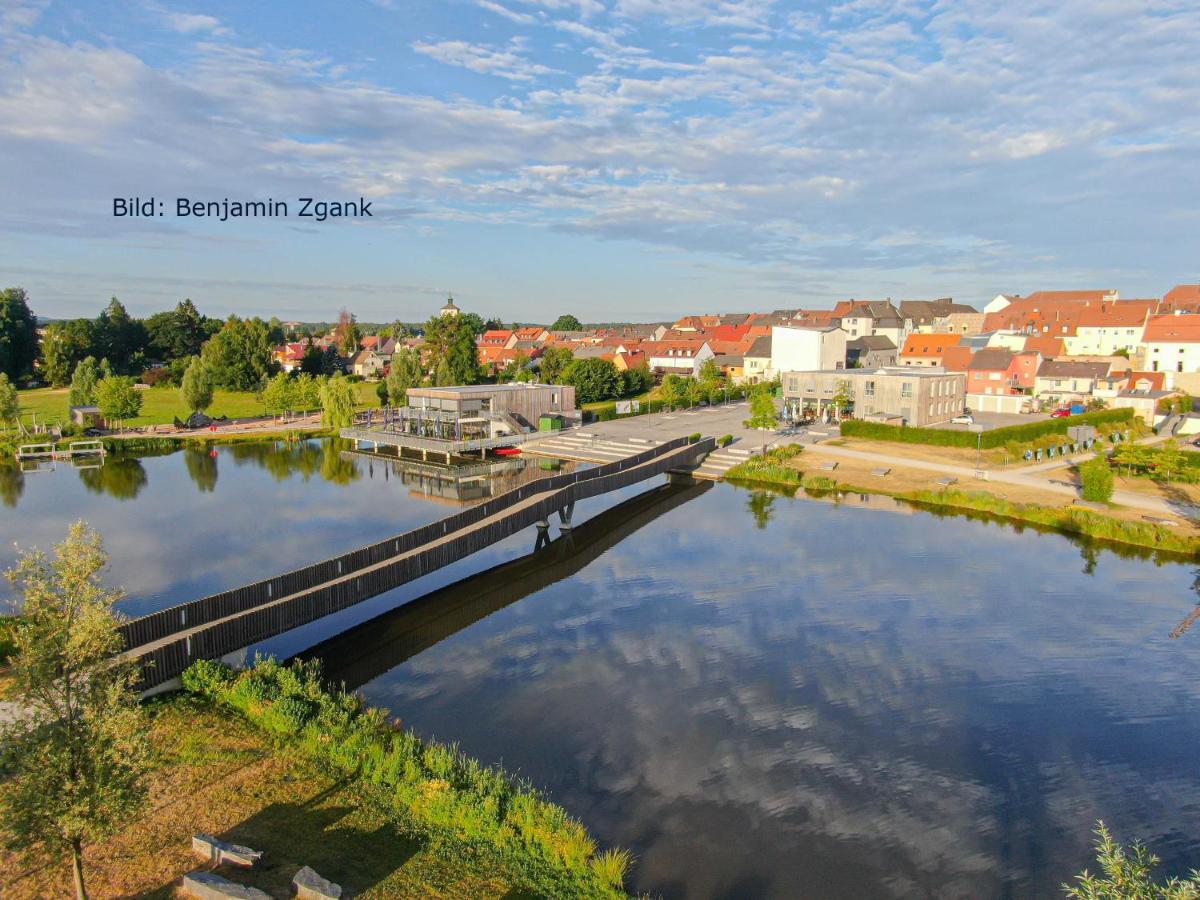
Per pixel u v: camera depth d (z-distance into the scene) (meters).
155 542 47.09
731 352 143.25
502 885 17.55
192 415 96.31
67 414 99.94
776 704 28.16
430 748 22.47
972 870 19.84
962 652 32.47
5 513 54.06
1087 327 135.75
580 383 108.56
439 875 17.61
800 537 49.47
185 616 27.41
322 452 82.12
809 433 84.38
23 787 14.15
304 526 51.22
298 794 20.19
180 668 25.83
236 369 128.75
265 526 51.16
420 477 68.88
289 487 64.19
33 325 147.12
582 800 22.27
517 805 20.17
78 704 15.20
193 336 162.62
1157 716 27.47
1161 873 19.86
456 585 41.06
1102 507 53.75
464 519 41.88
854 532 50.44
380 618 36.41
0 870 16.83
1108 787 23.45
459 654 32.38
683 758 24.61
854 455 73.25
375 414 104.38
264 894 15.73
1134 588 39.66
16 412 85.38
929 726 26.75
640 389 121.50
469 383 118.12
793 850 20.39
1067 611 36.72
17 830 13.98
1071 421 81.62
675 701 28.34
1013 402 102.19
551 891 17.58
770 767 24.17
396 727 25.11
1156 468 62.12
